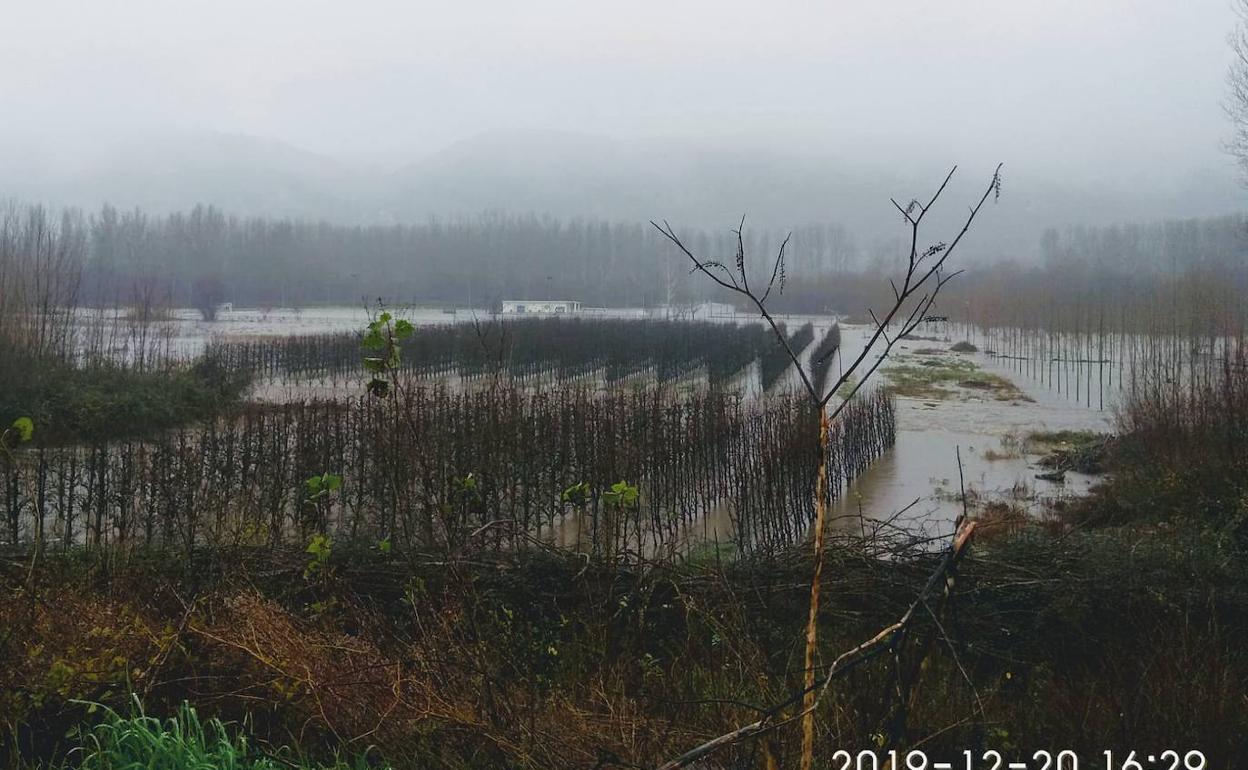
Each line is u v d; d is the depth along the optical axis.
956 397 32.91
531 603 6.13
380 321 4.95
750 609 6.19
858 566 6.69
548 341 32.50
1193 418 15.17
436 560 6.29
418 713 4.13
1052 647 6.34
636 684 5.13
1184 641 5.46
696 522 14.49
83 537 10.91
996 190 3.06
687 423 16.62
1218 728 4.92
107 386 18.84
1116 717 5.13
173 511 8.79
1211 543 8.03
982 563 6.82
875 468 20.50
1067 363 40.56
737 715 4.20
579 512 11.24
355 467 13.26
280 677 4.47
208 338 44.19
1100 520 12.90
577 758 3.89
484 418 15.38
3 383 17.61
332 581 5.96
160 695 4.53
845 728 4.07
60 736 4.32
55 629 4.66
